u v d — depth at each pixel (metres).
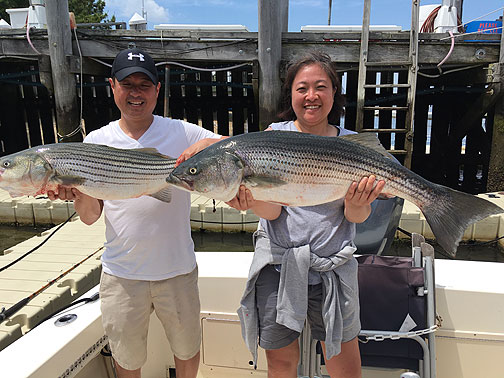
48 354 2.08
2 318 3.82
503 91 8.54
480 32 8.09
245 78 11.95
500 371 2.57
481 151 11.13
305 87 2.12
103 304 2.36
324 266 2.02
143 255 2.28
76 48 9.38
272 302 2.12
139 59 2.32
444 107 11.32
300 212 2.08
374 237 2.74
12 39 9.45
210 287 2.88
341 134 2.28
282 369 2.17
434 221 2.02
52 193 2.29
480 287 2.58
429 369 2.29
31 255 5.97
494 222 7.50
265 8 8.41
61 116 9.62
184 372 2.50
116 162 2.26
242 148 1.94
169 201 2.29
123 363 2.36
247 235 8.35
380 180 2.00
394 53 8.47
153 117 2.51
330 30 8.77
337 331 2.04
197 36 8.91
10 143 12.80
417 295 2.33
